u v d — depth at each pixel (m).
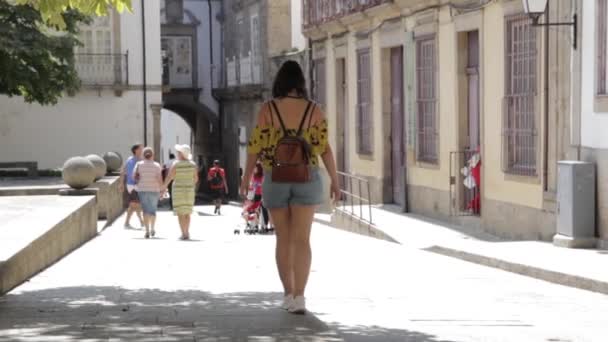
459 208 25.91
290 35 51.59
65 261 18.86
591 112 18.75
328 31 38.28
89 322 10.50
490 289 14.02
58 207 22.92
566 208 18.64
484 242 20.22
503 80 22.62
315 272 16.16
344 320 10.69
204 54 64.31
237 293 13.29
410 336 9.68
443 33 26.69
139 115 52.56
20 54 40.28
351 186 33.72
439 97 27.02
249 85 54.09
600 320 11.05
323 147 11.01
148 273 16.25
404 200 29.50
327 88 39.00
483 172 23.94
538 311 11.76
